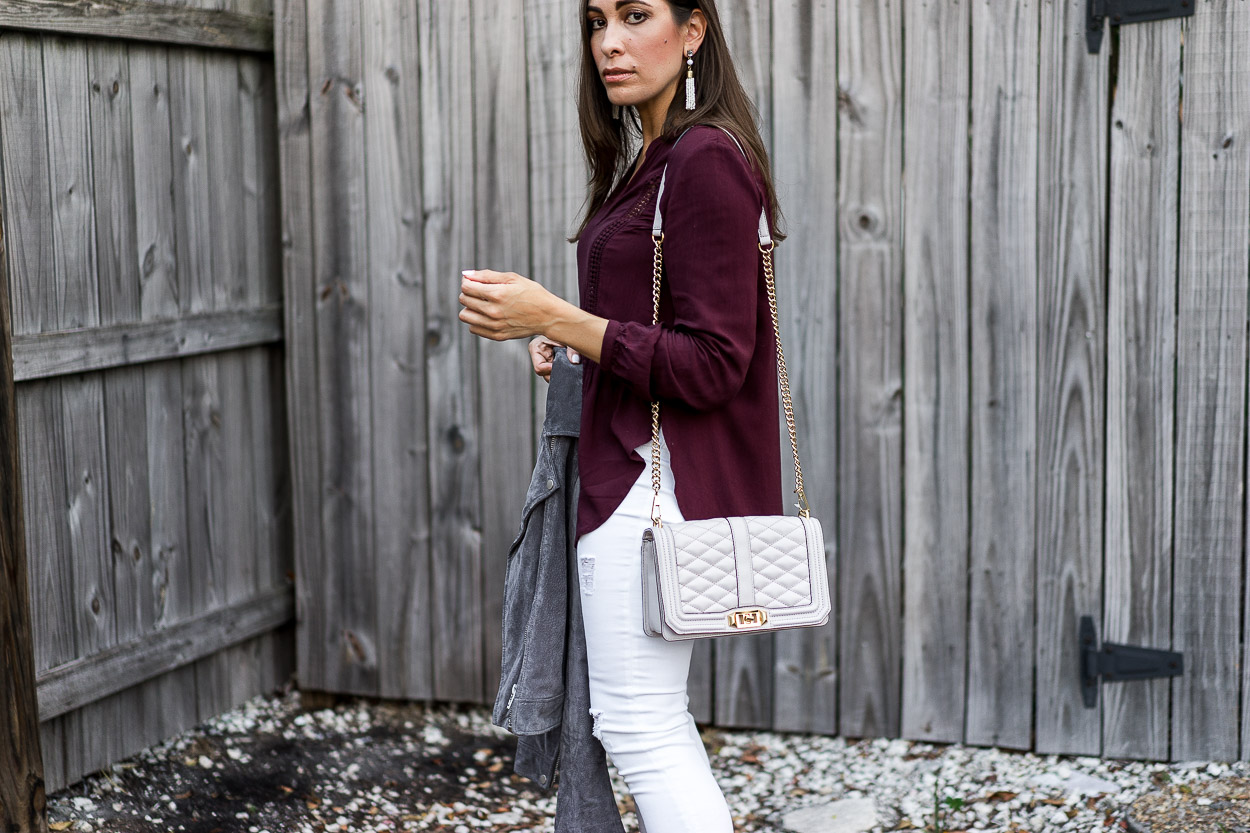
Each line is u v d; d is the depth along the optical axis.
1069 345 2.95
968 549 3.08
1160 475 2.93
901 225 3.01
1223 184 2.80
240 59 3.35
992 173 2.94
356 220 3.36
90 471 2.90
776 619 1.80
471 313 1.81
